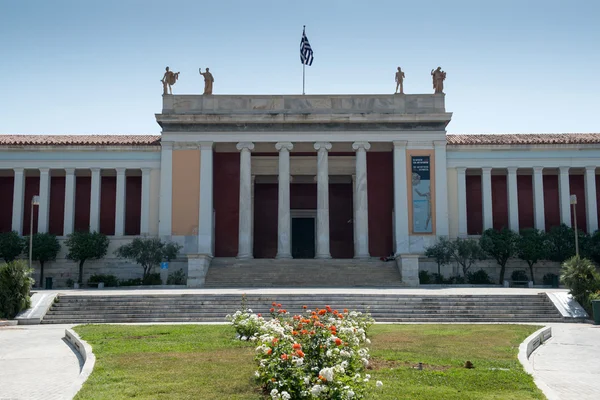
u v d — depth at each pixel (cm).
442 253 4616
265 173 5375
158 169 5050
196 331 2266
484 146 5031
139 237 4928
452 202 5016
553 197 5172
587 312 2939
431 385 1328
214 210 5197
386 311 2953
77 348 1981
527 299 3120
